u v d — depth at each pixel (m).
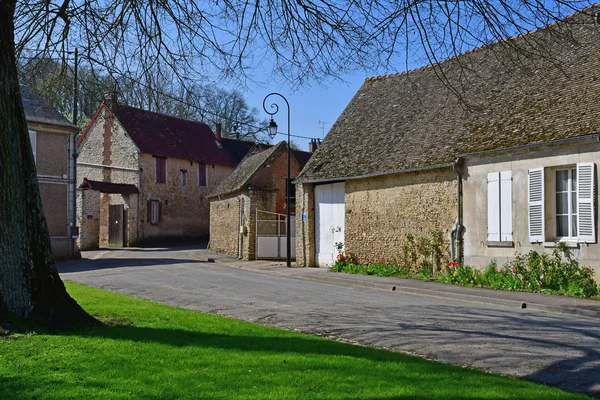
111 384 4.84
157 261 23.03
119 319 8.17
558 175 13.09
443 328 8.42
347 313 9.83
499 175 14.06
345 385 4.94
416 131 17.77
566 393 4.94
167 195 37.62
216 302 11.20
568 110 13.27
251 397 4.54
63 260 24.08
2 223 6.95
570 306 10.58
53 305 7.23
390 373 5.40
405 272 16.45
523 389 5.00
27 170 7.27
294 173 25.84
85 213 32.09
